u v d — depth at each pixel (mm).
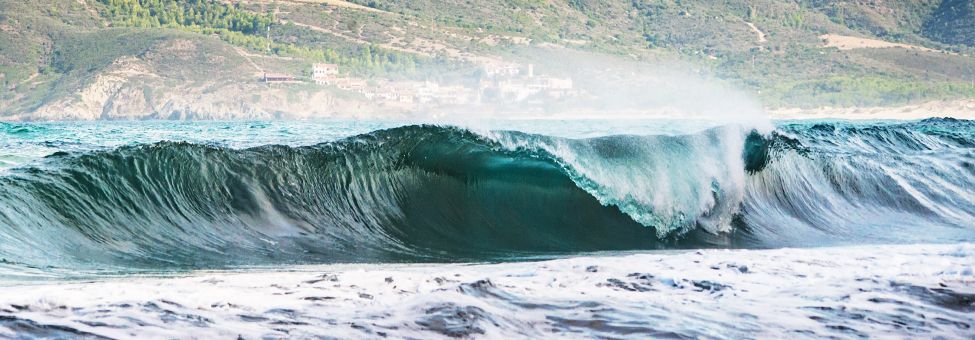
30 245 11016
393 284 8656
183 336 6328
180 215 13008
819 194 18812
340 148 15305
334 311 7176
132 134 46781
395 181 15758
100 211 12328
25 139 35219
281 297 7848
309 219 14125
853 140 29375
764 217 17422
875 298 7961
